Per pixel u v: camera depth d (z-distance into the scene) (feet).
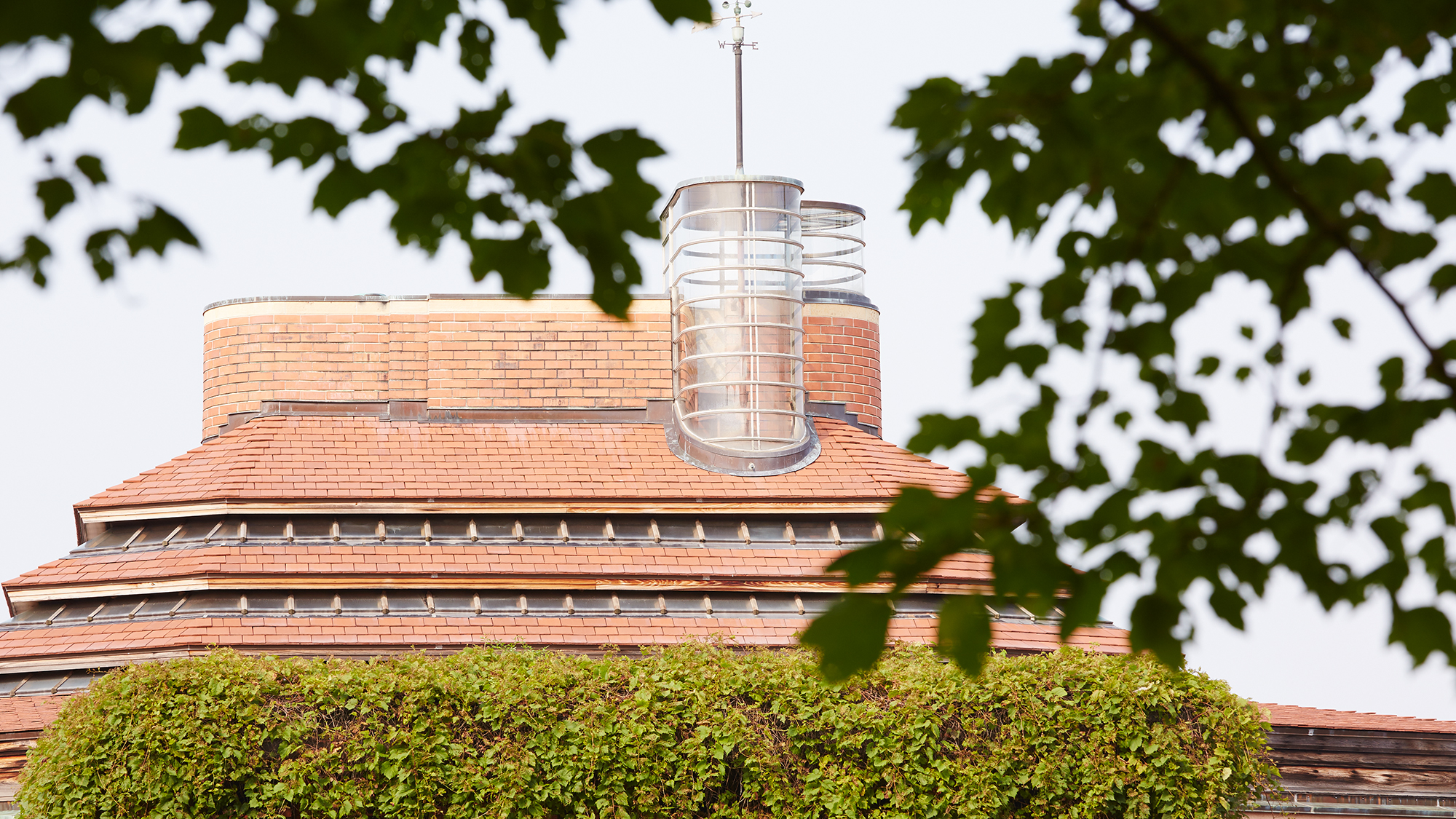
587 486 100.58
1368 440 20.92
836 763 68.95
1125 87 22.12
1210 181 22.71
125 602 92.12
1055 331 22.81
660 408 109.91
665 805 67.31
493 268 21.35
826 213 124.98
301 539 95.04
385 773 65.05
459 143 19.74
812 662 70.23
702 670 69.87
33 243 18.49
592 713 67.87
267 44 15.28
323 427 105.09
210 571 89.61
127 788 63.00
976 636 20.61
